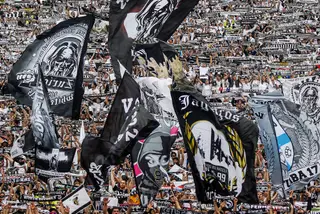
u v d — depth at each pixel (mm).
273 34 134000
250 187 58094
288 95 61094
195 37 131250
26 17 144125
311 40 130250
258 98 61469
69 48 67562
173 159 72375
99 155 57500
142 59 63125
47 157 64250
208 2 147875
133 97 57719
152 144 58281
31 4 148500
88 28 67500
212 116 58250
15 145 66188
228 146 58062
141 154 58062
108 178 66938
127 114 57781
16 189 67562
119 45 64125
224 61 119938
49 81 67438
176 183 67500
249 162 57969
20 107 95688
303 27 137125
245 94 99500
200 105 58344
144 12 64188
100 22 125625
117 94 57688
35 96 64312
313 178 61281
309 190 66688
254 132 57969
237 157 57969
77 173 68625
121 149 57688
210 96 93812
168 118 59875
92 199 64625
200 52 123312
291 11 144375
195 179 58250
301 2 146875
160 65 62375
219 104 92438
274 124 61281
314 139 60938
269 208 63000
